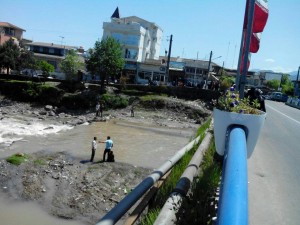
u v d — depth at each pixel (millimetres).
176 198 4812
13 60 64250
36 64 68812
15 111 49094
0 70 65750
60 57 83062
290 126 24672
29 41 92625
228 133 4090
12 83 54906
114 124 43375
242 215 1583
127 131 39125
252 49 9328
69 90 55281
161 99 53312
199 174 6852
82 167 22500
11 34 84625
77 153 26125
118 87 57750
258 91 8758
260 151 12398
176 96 58688
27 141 29641
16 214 15781
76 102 52125
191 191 5551
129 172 22250
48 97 53281
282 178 8383
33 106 52781
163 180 6926
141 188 5262
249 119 4359
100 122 44219
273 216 5590
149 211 5539
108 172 21828
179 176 6770
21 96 54031
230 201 1775
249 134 4387
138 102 53719
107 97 52656
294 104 65188
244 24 9234
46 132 35250
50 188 18672
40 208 16500
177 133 39719
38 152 25484
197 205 4438
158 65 75375
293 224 5301
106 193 18672
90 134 35656
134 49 75250
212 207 4277
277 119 29812
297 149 14062
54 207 16672
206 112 51781
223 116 4457
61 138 32375
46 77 63000
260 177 8273
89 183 19688
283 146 14492
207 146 9844
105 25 75562
